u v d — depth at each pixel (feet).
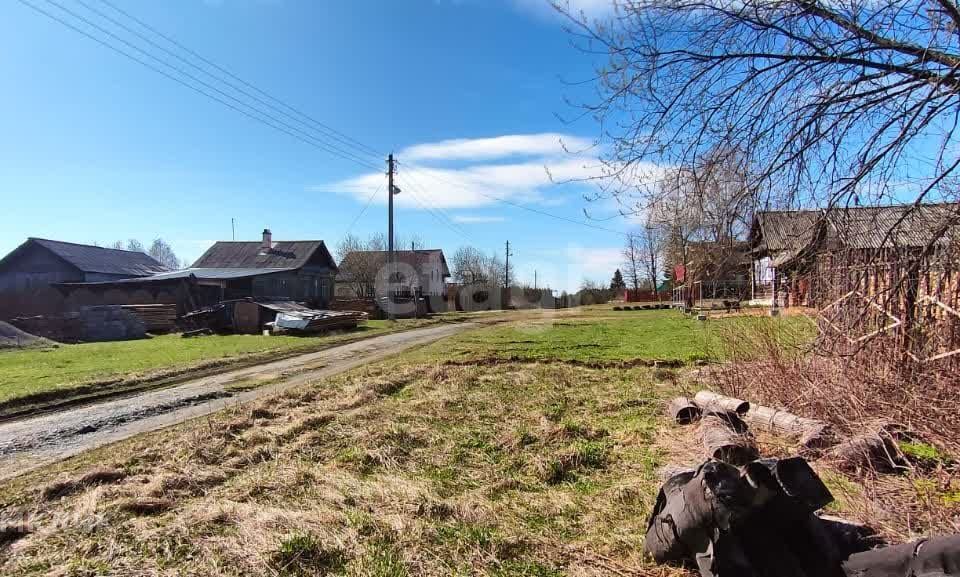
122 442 20.13
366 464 16.12
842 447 14.16
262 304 75.15
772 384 19.83
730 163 12.61
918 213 11.96
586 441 17.78
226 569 10.14
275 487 14.26
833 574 8.45
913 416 15.24
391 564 10.01
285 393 27.07
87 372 35.58
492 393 26.16
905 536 9.80
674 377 28.63
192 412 25.23
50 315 63.31
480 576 9.69
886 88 11.53
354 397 25.61
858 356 17.80
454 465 15.97
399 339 60.80
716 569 8.30
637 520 11.80
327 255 124.47
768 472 8.41
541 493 13.73
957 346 15.96
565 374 31.07
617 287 211.20
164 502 13.35
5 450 19.72
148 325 67.46
